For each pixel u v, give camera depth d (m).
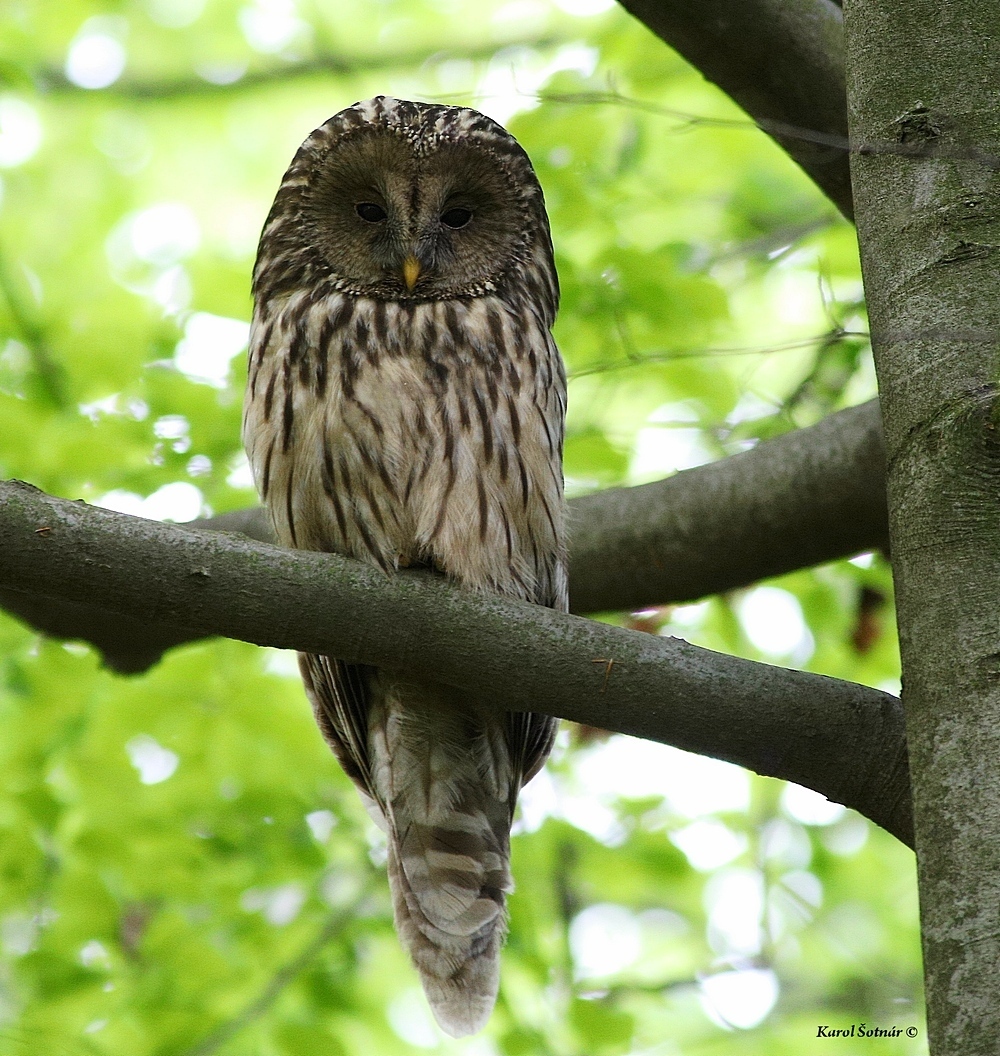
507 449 8.84
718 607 11.99
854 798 6.46
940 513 5.61
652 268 11.30
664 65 12.30
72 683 11.66
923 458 5.72
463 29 18.00
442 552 8.69
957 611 5.46
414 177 9.41
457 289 9.28
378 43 18.44
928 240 6.00
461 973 8.78
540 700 6.47
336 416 8.70
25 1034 10.50
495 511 8.78
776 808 13.64
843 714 6.36
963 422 5.60
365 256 9.32
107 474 11.29
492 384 8.90
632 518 9.74
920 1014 13.20
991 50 6.22
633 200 12.39
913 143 6.15
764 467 9.62
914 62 6.26
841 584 11.88
